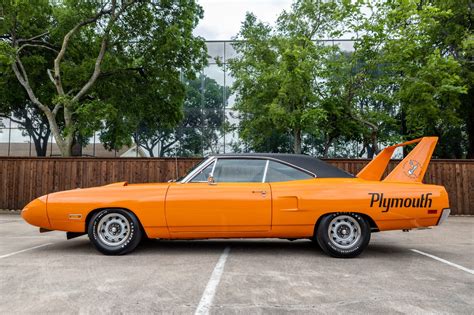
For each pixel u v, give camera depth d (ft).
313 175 17.12
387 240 22.71
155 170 43.16
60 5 63.16
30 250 18.13
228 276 12.91
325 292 11.07
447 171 41.98
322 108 45.98
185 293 10.93
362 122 49.37
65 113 52.26
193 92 73.05
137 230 16.57
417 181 17.34
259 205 16.17
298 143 55.77
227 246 19.33
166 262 15.21
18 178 44.09
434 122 54.03
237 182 16.92
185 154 71.20
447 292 11.14
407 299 10.44
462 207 41.55
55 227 16.85
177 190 16.53
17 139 72.23
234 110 65.36
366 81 46.96
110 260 15.61
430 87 42.75
